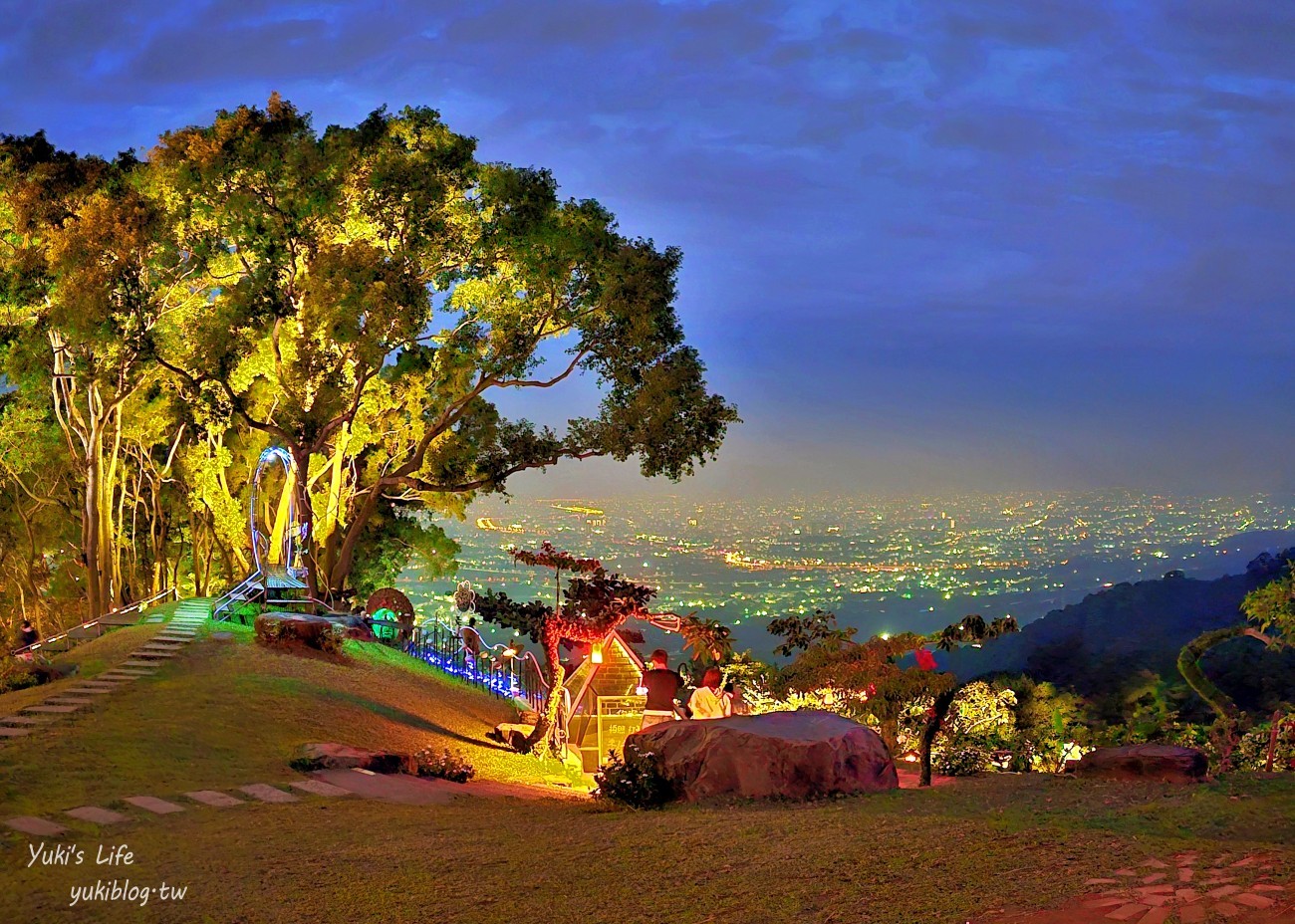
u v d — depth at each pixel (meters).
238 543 41.50
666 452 35.75
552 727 20.98
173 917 7.91
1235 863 6.55
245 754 15.52
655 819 10.42
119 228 32.25
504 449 38.12
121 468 45.62
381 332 31.81
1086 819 8.54
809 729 11.83
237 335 32.44
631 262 35.19
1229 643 44.91
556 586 20.34
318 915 7.77
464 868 8.77
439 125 34.28
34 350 36.97
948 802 10.09
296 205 32.41
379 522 48.38
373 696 22.56
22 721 16.55
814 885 7.24
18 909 8.22
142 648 23.89
